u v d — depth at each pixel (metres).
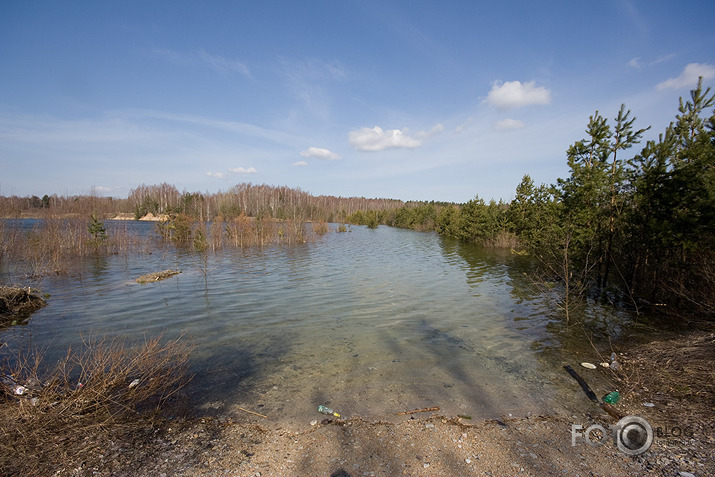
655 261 10.92
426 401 5.14
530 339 8.02
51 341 7.60
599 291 12.59
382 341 7.74
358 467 3.67
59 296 11.66
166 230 29.48
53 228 20.70
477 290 13.16
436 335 8.20
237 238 27.72
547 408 4.98
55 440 3.97
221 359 6.68
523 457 3.86
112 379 5.34
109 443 4.03
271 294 12.12
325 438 4.21
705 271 8.91
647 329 8.73
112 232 25.95
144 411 4.78
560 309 10.47
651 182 10.41
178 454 3.87
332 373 6.09
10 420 4.02
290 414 4.76
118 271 16.34
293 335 8.09
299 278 15.05
